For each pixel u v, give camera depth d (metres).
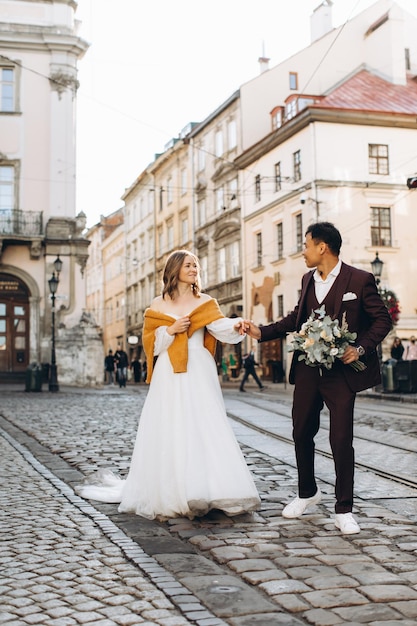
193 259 5.10
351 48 37.25
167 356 4.97
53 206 29.55
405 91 34.03
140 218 56.34
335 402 4.50
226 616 3.05
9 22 29.48
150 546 4.18
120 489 5.82
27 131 29.73
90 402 17.95
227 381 37.34
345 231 30.44
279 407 15.08
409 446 8.81
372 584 3.42
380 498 5.60
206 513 4.76
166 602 3.22
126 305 60.31
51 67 29.84
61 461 7.73
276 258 34.06
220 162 40.12
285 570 3.67
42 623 2.99
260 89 37.56
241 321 4.90
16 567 3.80
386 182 31.11
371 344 4.42
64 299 29.30
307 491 4.89
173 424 4.86
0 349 29.80
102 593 3.36
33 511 5.20
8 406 16.44
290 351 4.57
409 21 37.22
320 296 4.61
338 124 30.69
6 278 29.77
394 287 30.89
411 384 19.81
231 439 4.93
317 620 2.98
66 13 29.98
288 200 32.56
